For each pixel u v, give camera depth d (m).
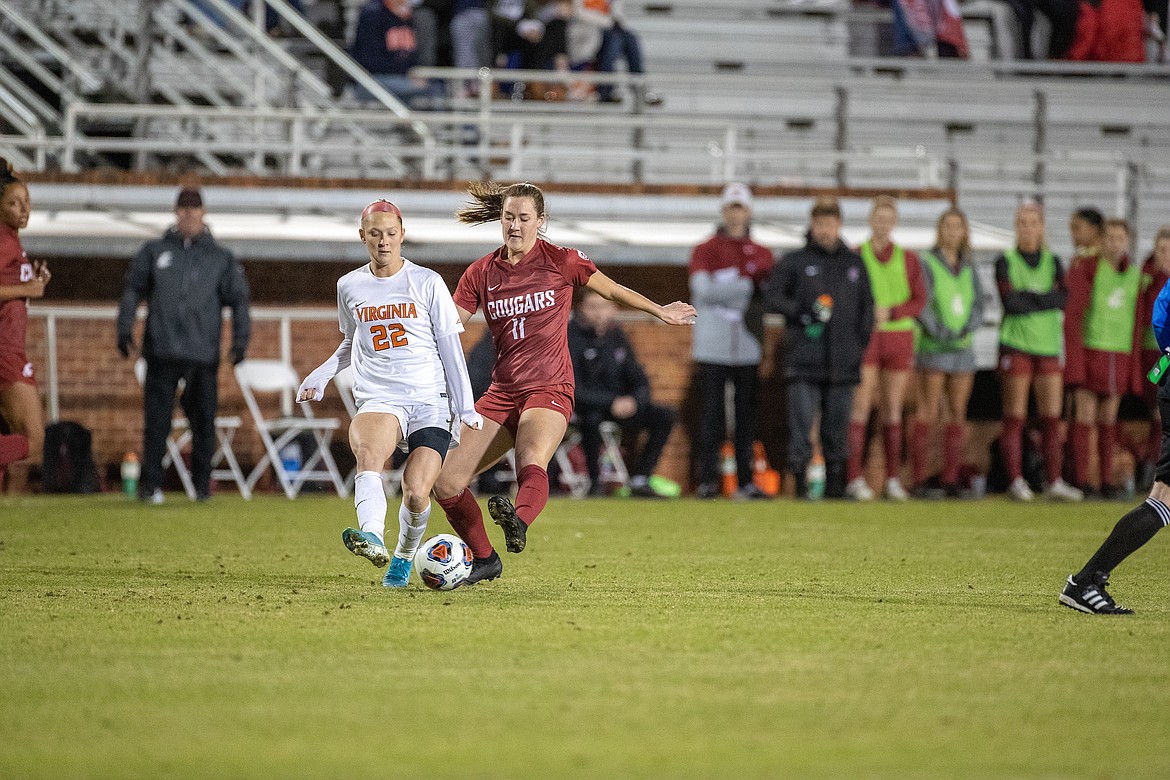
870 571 31.69
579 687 18.00
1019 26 91.38
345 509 49.91
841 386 55.84
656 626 22.91
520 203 26.83
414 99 76.06
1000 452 63.38
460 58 78.62
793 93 84.88
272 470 61.44
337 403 61.88
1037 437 64.12
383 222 26.17
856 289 55.53
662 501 56.38
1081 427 58.84
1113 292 57.88
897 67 88.00
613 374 58.16
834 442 56.47
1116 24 89.38
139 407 61.47
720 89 84.25
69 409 61.06
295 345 62.16
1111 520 47.44
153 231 61.59
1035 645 21.47
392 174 76.00
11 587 27.70
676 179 79.81
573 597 26.55
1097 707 17.12
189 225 49.31
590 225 66.75
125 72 77.00
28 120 68.75
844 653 20.58
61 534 39.38
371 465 25.89
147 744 15.16
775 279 55.72
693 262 57.47
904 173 82.19
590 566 32.25
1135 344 58.50
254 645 20.91
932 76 88.06
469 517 27.58
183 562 32.44
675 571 31.36
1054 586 29.25
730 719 16.33
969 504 55.22
